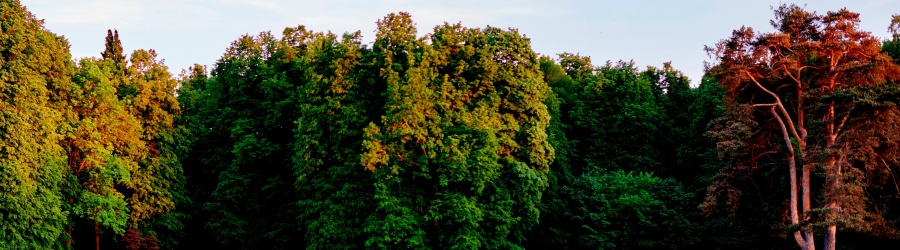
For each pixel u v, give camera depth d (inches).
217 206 1654.8
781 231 1488.7
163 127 1649.9
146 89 1608.0
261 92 1761.8
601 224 1654.8
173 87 1692.9
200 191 1771.7
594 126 2098.9
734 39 1446.9
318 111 1525.6
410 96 1445.6
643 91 2183.8
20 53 1435.8
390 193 1472.7
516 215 1563.7
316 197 1536.7
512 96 1571.1
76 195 1492.4
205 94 1897.1
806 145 1414.9
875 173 1375.5
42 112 1417.3
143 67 1704.0
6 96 1402.6
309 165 1526.8
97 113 1536.7
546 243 1733.5
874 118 1253.1
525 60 1606.8
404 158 1462.8
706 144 1941.4
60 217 1430.9
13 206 1346.0
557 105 2043.6
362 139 1517.0
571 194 1710.1
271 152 1679.4
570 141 2058.3
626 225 1658.5
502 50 1590.8
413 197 1499.8
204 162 1759.4
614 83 2160.4
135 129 1578.5
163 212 1621.6
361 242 1523.1
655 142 2119.8
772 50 1446.9
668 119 2217.0
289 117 1743.4
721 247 1672.0
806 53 1416.1
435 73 1525.6
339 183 1531.7
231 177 1653.5
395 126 1444.4
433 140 1466.5
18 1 1469.0
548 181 1749.5
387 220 1429.6
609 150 2063.2
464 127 1487.5
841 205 1269.7
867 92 1272.1
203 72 2197.3
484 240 1471.5
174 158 1654.8
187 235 1775.3
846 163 1296.8
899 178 1396.4
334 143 1544.0
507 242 1502.2
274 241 1700.3
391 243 1451.8
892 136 1273.4
